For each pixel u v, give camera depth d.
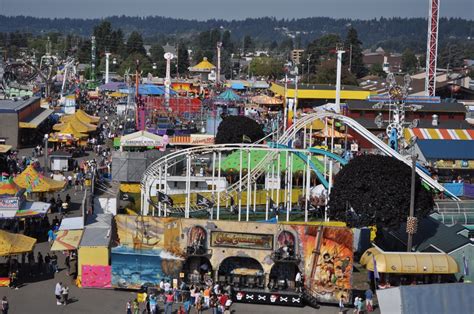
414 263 73.69
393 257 73.94
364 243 90.50
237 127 141.75
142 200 98.25
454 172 138.75
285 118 152.50
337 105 167.38
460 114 176.12
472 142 141.75
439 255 74.56
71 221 86.38
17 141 156.62
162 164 101.56
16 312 67.94
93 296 73.69
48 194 116.00
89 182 109.44
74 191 120.38
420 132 145.00
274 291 75.31
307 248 75.06
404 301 57.69
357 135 163.62
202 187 114.19
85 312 68.62
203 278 77.19
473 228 97.19
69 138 158.12
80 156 152.62
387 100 174.38
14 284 75.75
